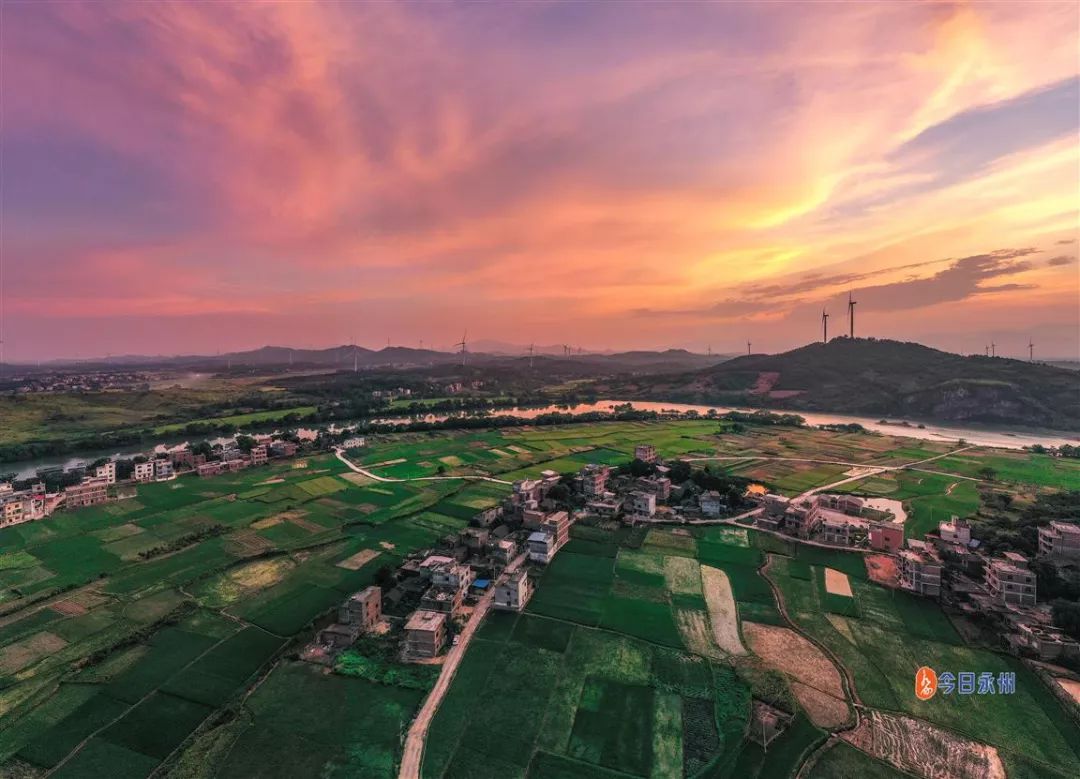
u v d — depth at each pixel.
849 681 70.12
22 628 82.94
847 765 56.69
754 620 84.75
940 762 57.31
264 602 90.75
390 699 66.88
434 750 58.81
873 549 110.56
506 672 71.94
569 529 122.06
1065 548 100.44
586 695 67.44
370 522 129.12
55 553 112.00
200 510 140.38
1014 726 62.47
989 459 196.62
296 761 57.41
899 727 62.19
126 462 179.00
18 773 55.78
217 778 55.12
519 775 55.47
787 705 64.94
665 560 106.38
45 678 70.94
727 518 129.75
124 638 79.00
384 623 84.00
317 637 79.62
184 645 78.19
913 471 178.75
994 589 89.38
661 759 57.34
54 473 172.62
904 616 85.88
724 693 67.75
